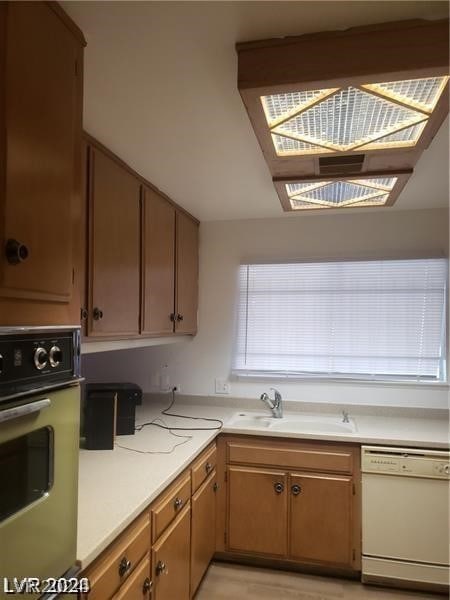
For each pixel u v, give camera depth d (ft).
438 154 6.35
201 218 10.37
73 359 3.53
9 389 2.78
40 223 3.27
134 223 7.05
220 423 8.66
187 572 6.48
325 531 7.88
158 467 5.87
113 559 4.24
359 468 7.82
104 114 5.27
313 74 3.82
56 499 3.27
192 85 4.65
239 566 8.34
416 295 9.50
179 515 6.16
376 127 4.76
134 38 3.90
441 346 9.39
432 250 9.42
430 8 3.54
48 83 3.39
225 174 7.35
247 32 3.84
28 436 3.06
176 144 6.10
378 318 9.66
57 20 3.51
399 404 9.45
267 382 10.11
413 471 7.48
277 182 6.64
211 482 7.95
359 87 3.95
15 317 3.03
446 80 3.84
